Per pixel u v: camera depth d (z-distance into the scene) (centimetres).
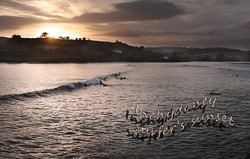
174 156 1248
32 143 1424
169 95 3409
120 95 3412
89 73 8906
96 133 1628
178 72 10056
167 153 1286
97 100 2977
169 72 10019
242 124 1845
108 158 1220
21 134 1591
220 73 9425
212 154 1274
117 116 2117
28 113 2219
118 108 2480
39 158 1209
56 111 2317
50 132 1645
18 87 4359
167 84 5053
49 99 3003
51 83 5138
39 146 1377
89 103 2764
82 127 1772
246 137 1541
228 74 8781
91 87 4416
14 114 2167
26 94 3148
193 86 4653
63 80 5878
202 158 1223
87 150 1323
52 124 1852
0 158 1195
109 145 1401
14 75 7369
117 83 5238
